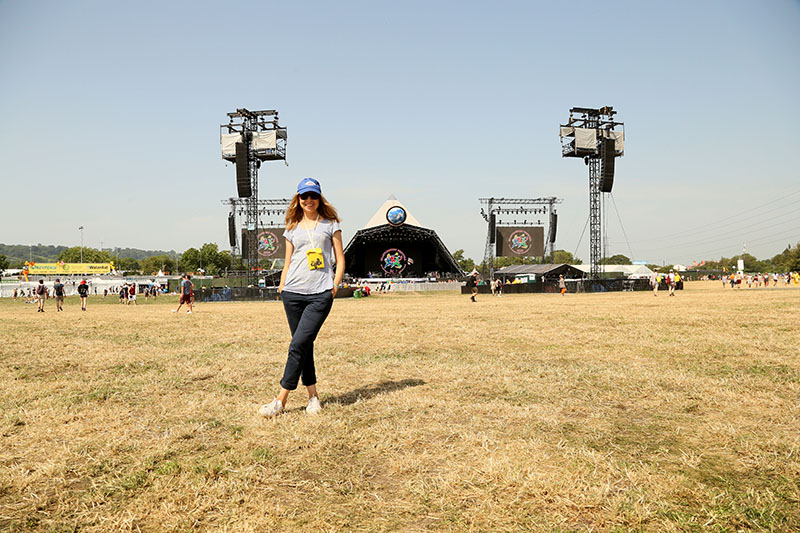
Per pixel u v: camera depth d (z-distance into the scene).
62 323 13.84
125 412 3.83
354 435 3.15
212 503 2.20
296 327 3.88
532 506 2.12
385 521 2.03
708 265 150.75
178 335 10.07
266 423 3.50
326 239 3.90
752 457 2.63
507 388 4.52
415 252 79.25
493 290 49.12
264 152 54.38
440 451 2.85
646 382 4.65
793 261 99.50
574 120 58.25
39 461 2.77
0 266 146.50
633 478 2.38
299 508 2.16
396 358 6.53
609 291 52.34
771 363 5.57
